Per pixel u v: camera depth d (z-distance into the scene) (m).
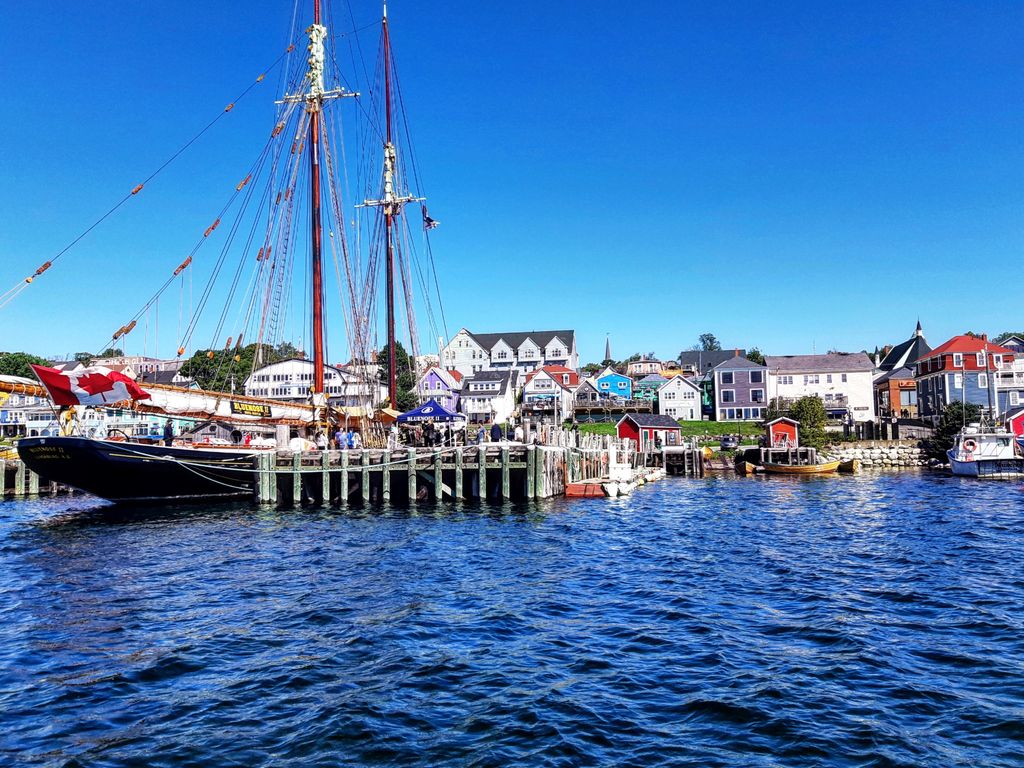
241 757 10.85
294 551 26.94
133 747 11.19
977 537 30.17
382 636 16.41
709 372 121.00
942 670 14.16
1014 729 11.55
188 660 14.98
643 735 11.50
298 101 52.31
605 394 118.75
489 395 107.69
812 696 12.94
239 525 34.03
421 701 12.81
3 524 35.94
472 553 26.61
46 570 24.20
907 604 19.17
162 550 27.53
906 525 34.50
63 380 35.22
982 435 67.75
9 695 13.26
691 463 79.19
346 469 40.44
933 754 10.80
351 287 56.44
